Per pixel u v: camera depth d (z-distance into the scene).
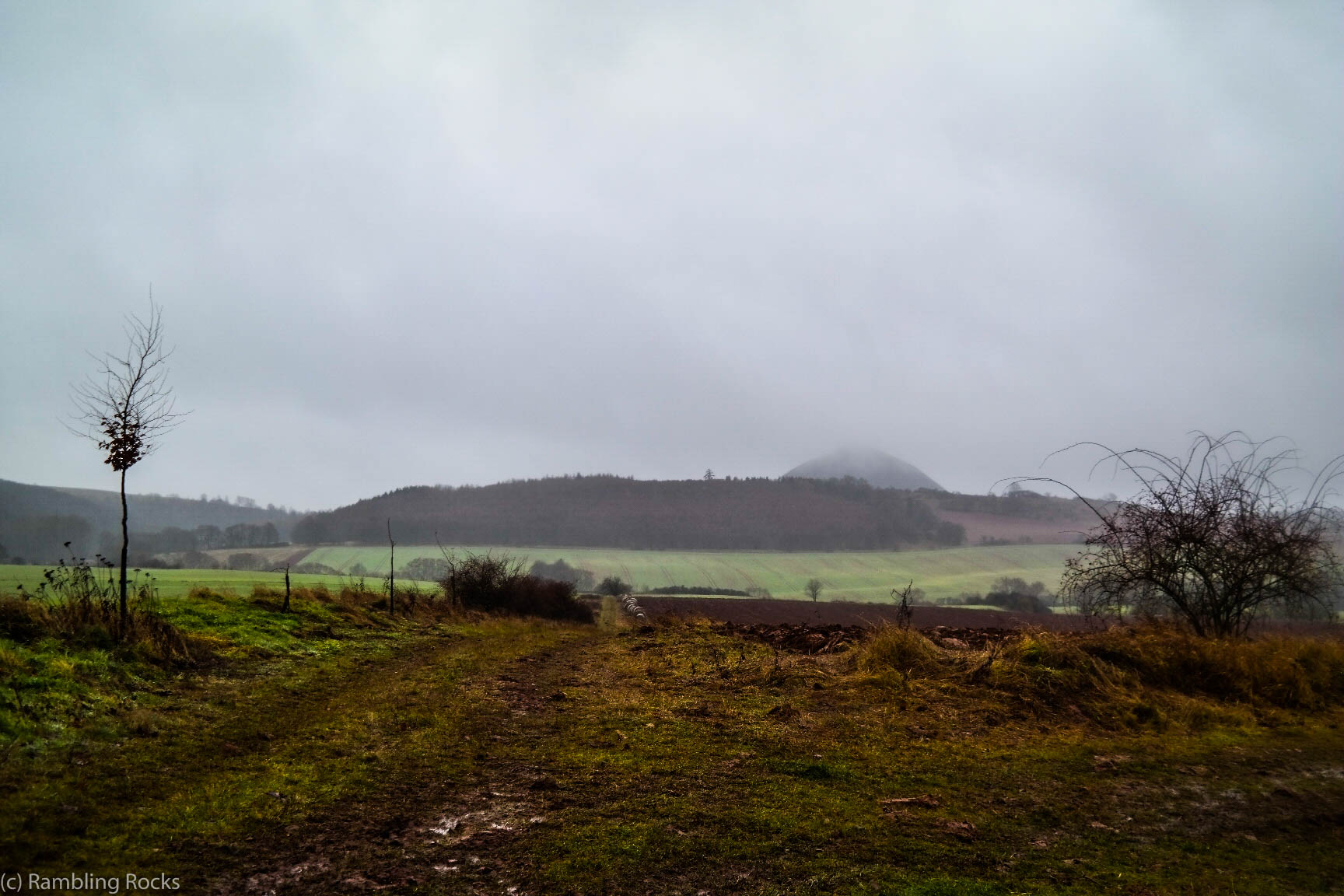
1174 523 14.04
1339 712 10.27
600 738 7.49
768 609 42.03
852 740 7.80
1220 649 11.55
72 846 4.46
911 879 4.71
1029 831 5.68
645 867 4.70
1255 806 6.51
